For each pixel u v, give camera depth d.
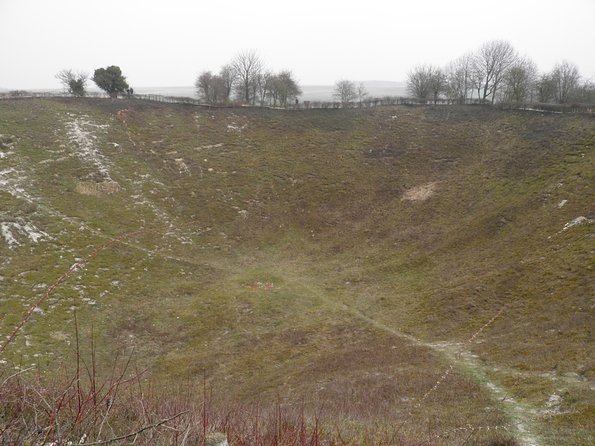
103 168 42.00
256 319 27.91
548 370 18.17
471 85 69.94
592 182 34.97
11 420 5.23
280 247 38.09
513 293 26.81
